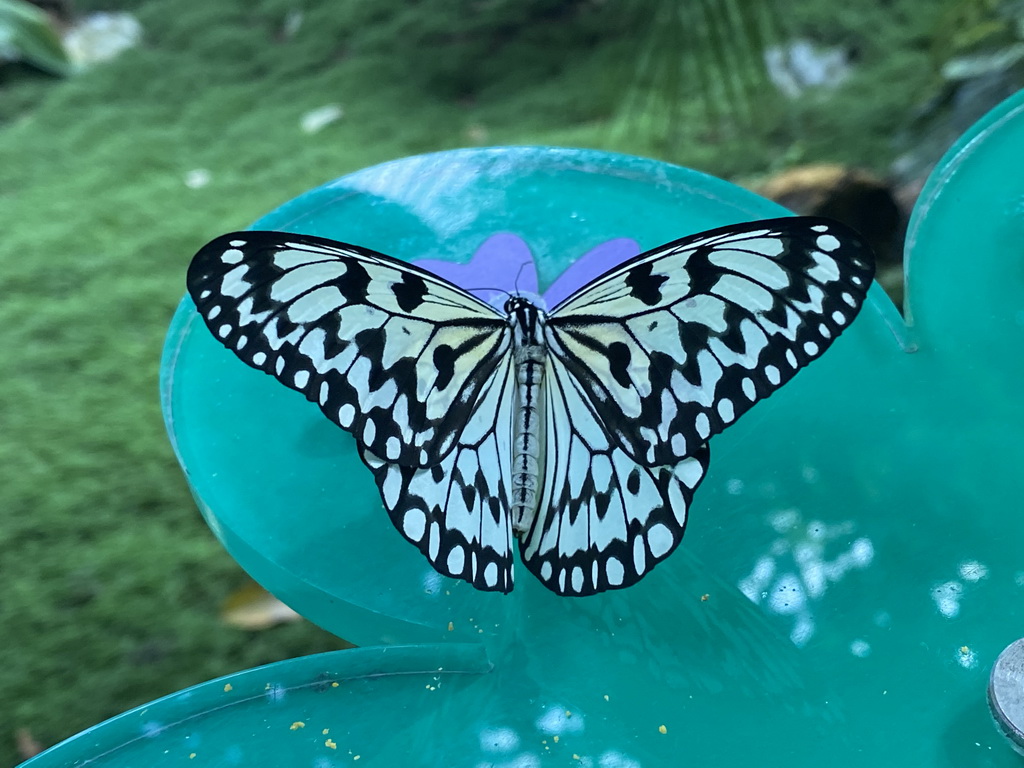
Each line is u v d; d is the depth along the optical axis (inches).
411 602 8.7
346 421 7.8
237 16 25.3
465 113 21.6
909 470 9.2
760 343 7.7
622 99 18.2
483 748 7.7
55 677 13.4
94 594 14.1
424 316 8.2
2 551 14.6
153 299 17.9
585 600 8.6
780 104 19.6
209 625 13.8
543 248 10.5
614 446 8.2
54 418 16.2
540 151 11.4
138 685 13.3
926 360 9.9
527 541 8.1
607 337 8.2
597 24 23.0
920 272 10.4
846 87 20.1
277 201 19.5
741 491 9.2
